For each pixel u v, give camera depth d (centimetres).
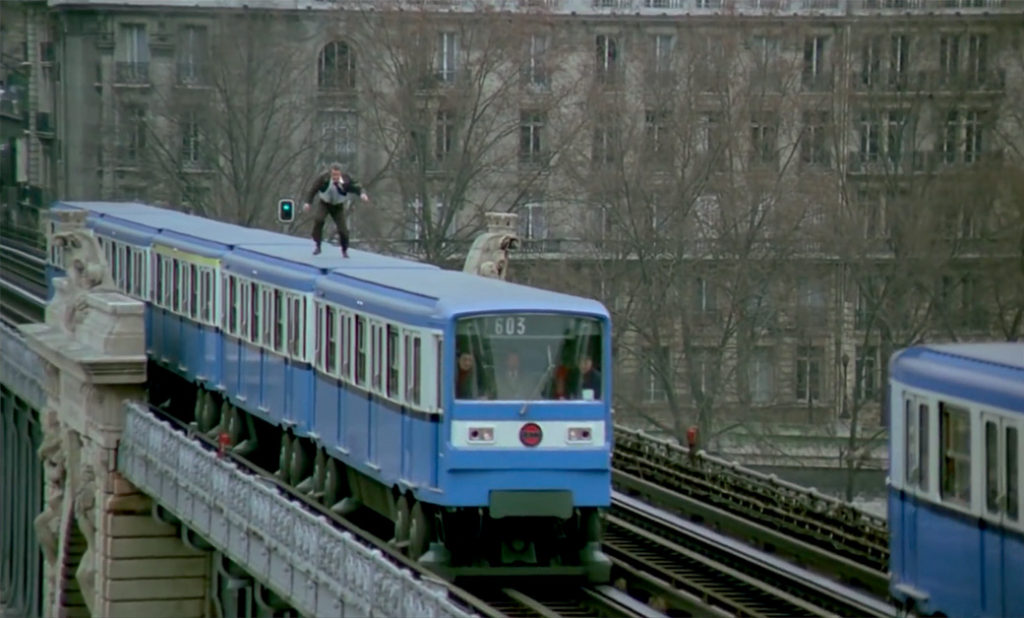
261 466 10988
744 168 18562
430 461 7900
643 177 18788
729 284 18038
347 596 7312
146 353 12375
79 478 12900
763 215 18112
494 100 19975
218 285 11356
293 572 8138
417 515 8038
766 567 8319
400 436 8219
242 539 9112
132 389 12138
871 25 18300
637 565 8594
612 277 18625
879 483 16825
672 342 18250
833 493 16925
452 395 7844
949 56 17912
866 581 7938
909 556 6681
